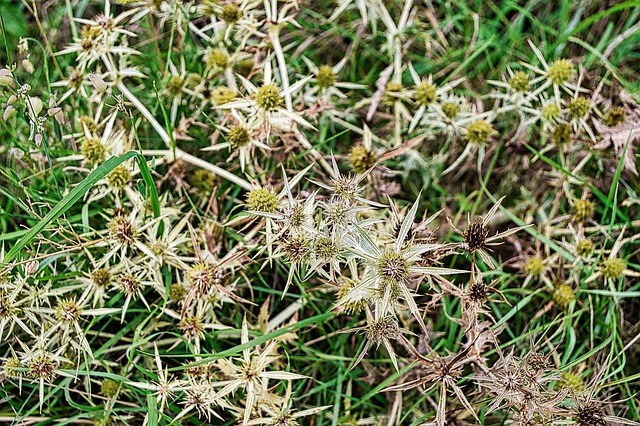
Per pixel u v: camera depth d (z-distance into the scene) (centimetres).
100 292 57
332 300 61
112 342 58
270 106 59
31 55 66
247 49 64
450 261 63
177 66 66
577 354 60
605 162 63
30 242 57
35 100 57
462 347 60
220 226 60
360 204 60
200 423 58
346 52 68
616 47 67
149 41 64
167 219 58
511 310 59
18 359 56
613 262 60
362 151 60
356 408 61
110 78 65
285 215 53
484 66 68
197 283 56
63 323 56
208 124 63
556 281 61
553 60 66
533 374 53
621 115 62
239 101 59
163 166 63
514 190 65
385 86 63
